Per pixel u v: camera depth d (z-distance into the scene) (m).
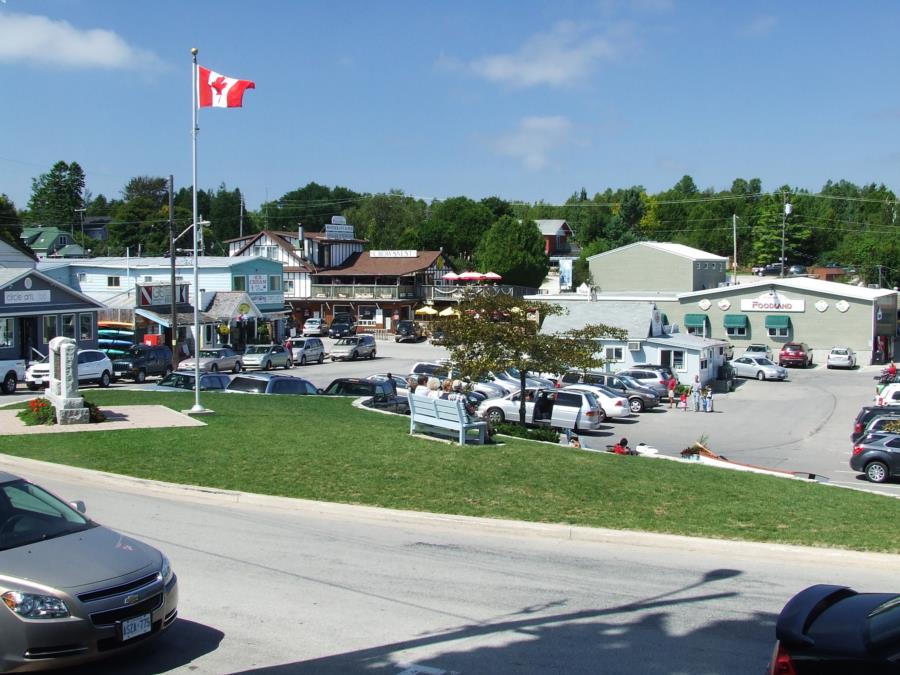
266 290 70.75
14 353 42.94
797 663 5.71
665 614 9.02
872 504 14.73
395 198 128.62
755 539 11.82
